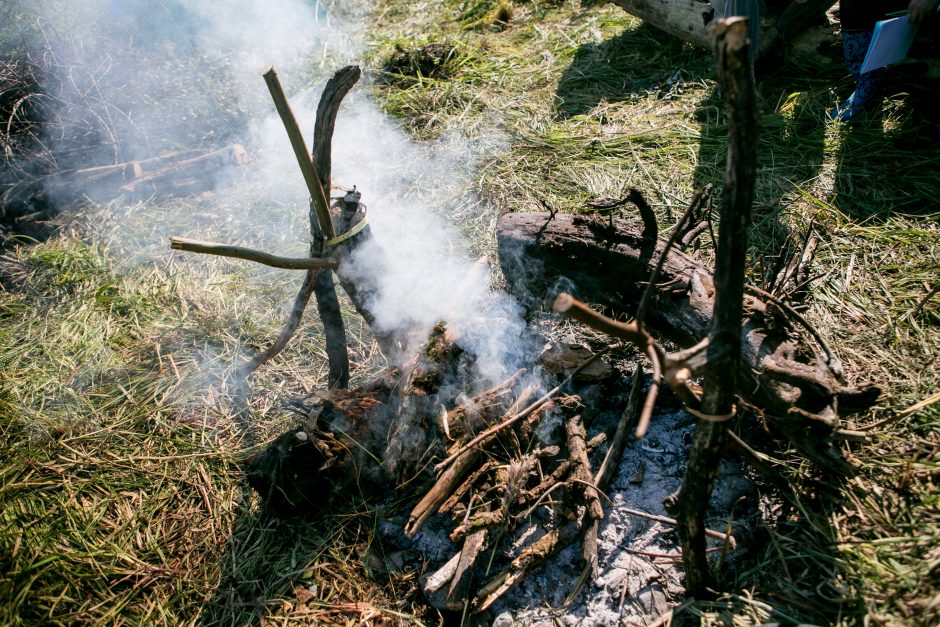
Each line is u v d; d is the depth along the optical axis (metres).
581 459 2.64
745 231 1.83
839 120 4.32
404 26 6.59
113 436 3.24
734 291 1.89
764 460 2.54
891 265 3.34
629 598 2.44
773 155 4.22
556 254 2.99
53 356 3.62
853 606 2.19
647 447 2.82
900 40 3.62
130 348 3.67
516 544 2.62
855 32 4.09
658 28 5.52
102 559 2.79
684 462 2.75
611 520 2.63
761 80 4.91
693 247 3.50
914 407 2.55
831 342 3.01
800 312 3.01
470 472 2.76
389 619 2.57
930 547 2.23
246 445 3.18
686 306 2.75
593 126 4.83
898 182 3.86
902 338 2.98
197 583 2.72
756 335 2.52
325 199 2.56
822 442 2.37
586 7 6.31
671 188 4.13
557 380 2.90
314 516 2.89
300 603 2.65
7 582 2.68
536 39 6.01
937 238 3.45
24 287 4.10
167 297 3.94
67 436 3.24
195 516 2.93
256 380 3.43
